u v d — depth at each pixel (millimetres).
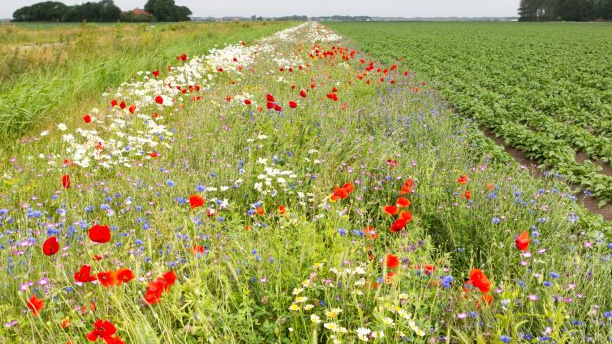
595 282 3760
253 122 8008
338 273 3217
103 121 7891
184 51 16469
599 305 3510
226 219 4742
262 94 10195
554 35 57562
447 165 6594
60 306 3283
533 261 3986
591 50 33562
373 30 67688
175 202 4871
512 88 15648
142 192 5199
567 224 4820
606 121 11078
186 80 11633
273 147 7184
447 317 3344
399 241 3947
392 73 17109
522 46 37406
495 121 11133
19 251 3658
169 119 8633
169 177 5598
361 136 7824
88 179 5445
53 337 2852
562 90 15133
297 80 13070
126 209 4715
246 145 7176
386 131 8555
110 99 9672
